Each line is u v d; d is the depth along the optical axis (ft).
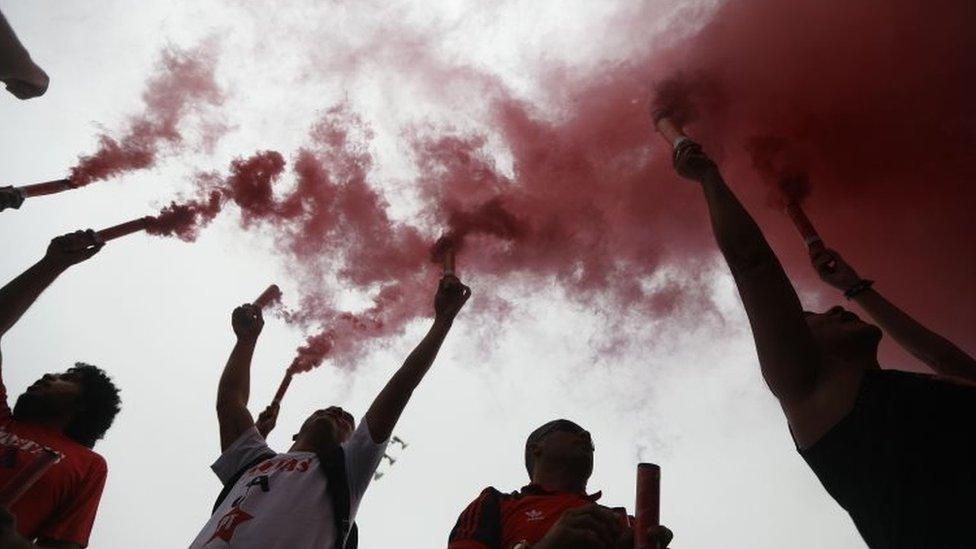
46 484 14.64
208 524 13.80
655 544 8.34
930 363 12.80
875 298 13.92
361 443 14.30
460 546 11.25
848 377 9.43
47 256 16.88
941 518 8.27
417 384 14.60
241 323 18.49
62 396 16.88
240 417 16.55
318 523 13.38
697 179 11.48
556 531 9.34
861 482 8.87
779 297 9.82
